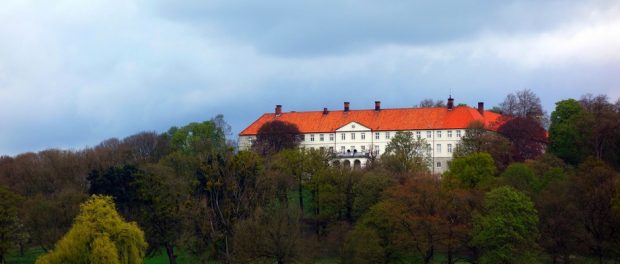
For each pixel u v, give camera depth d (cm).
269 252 11169
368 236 11600
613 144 16650
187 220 12050
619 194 11581
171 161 17538
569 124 17600
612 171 13525
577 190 12631
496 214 11269
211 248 11556
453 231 11562
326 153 18412
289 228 11562
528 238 11175
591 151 16825
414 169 16475
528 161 16088
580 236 11712
